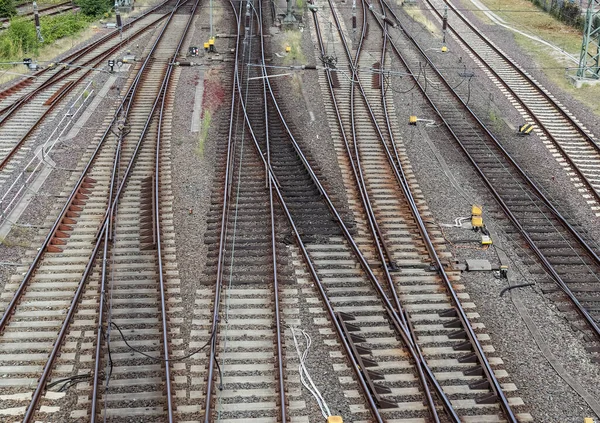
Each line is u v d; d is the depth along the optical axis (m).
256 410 11.33
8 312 13.59
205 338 13.09
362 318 13.80
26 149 21.91
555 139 22.91
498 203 18.75
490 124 24.36
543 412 11.41
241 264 15.64
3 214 17.44
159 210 18.00
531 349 12.99
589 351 12.91
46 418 11.07
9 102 26.28
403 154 21.77
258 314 13.89
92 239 16.62
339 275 15.38
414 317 13.85
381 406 11.43
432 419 11.13
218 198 18.66
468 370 12.26
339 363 12.50
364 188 19.03
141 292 14.52
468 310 14.16
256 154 21.50
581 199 19.11
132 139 22.62
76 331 13.18
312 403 11.51
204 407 11.28
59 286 14.70
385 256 16.11
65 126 23.39
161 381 11.89
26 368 12.22
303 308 14.13
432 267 15.66
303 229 17.23
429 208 18.44
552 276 15.34
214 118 24.55
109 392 11.63
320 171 20.38
